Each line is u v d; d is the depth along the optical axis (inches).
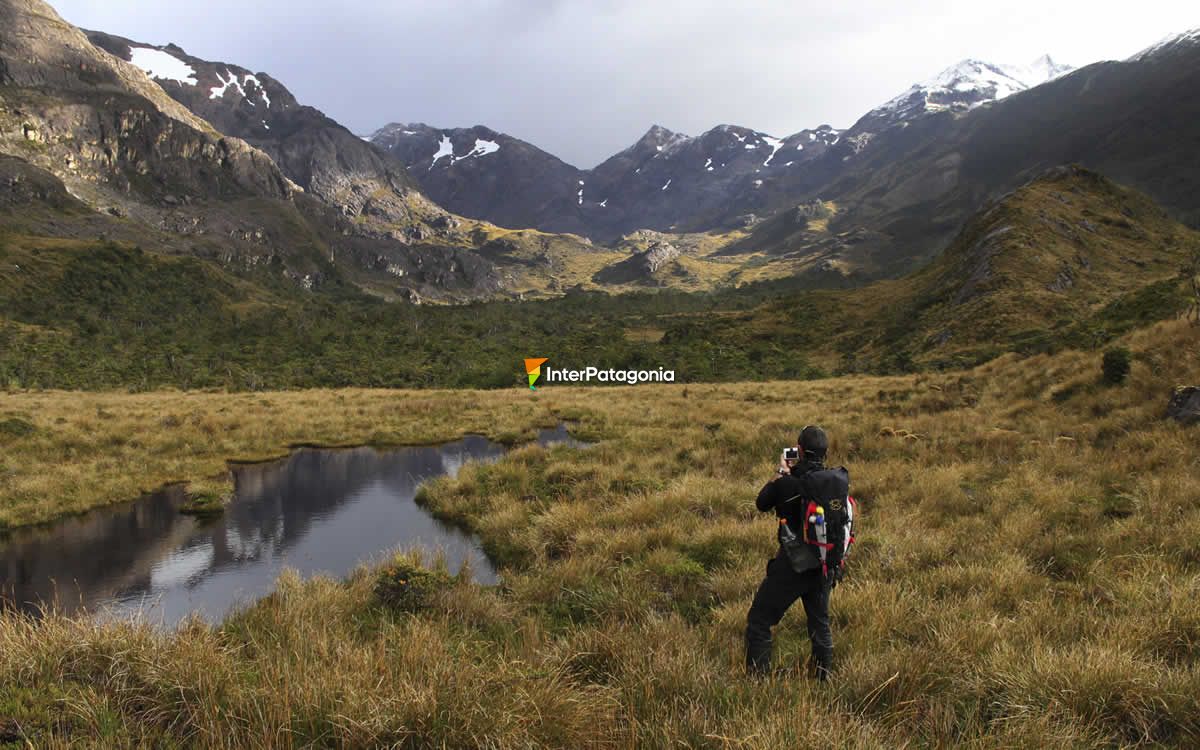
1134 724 128.1
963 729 128.3
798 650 177.9
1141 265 3882.9
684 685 145.3
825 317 4960.6
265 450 666.8
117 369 2741.1
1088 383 571.5
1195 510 275.7
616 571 270.8
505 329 5920.3
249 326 5477.4
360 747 113.3
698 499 371.9
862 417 666.8
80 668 142.9
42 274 6619.1
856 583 229.1
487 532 368.5
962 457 465.1
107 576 316.2
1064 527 291.6
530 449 580.1
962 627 175.9
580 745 117.7
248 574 318.0
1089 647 147.9
